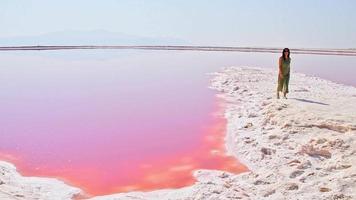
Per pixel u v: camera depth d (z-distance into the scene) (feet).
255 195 20.58
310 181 21.52
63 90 65.92
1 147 31.40
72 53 201.16
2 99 56.54
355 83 71.46
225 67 111.96
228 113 44.32
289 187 20.68
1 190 19.76
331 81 74.28
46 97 58.44
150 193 22.25
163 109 48.37
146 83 75.82
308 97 46.93
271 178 22.75
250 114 40.70
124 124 40.24
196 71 100.58
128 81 79.05
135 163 27.84
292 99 44.50
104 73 95.30
